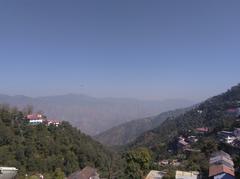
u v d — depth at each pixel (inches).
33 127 5570.9
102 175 4308.6
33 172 4192.9
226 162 3169.3
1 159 4077.3
